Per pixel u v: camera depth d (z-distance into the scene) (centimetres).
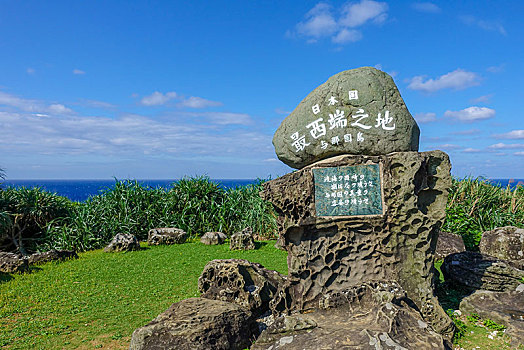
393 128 529
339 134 542
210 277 621
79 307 583
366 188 524
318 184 535
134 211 1203
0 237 1023
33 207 1097
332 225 528
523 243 796
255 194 1264
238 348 450
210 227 1245
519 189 1190
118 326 511
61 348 445
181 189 1287
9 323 519
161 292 661
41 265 851
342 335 377
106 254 976
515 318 495
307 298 530
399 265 518
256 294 566
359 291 481
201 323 431
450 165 526
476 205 1055
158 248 1046
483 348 444
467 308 540
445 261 692
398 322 397
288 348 381
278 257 929
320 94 558
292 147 572
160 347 409
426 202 533
